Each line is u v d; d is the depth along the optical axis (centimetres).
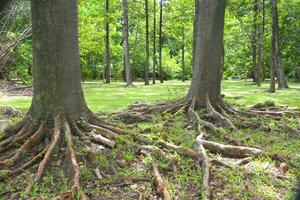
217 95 868
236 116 833
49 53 561
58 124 556
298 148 635
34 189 449
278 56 1989
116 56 3412
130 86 2225
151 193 457
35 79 571
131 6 3031
